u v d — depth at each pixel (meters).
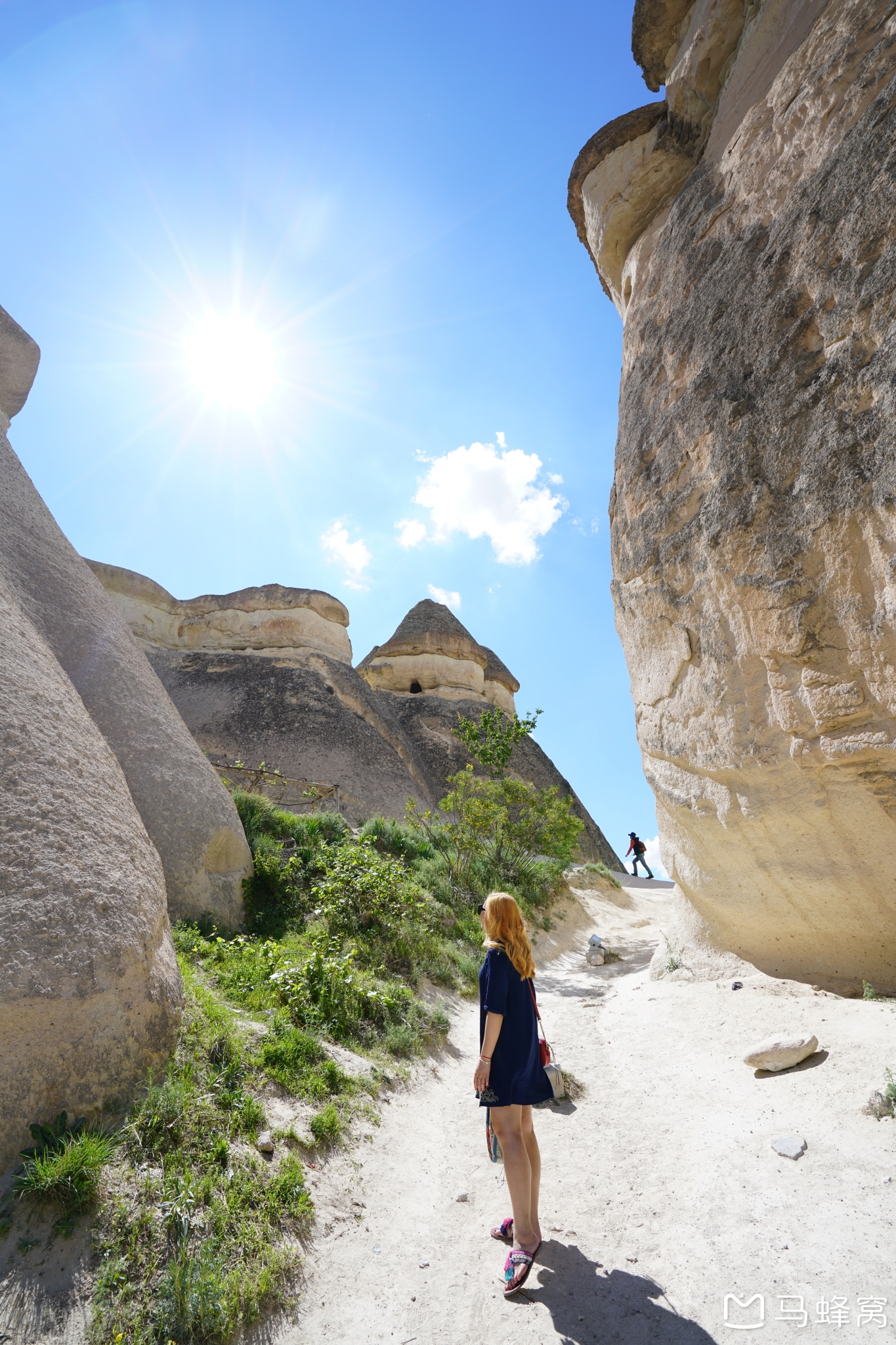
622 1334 2.46
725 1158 3.48
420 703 25.84
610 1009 6.77
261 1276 2.74
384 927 7.48
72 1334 2.37
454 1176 3.80
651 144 8.41
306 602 22.98
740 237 6.14
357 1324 2.62
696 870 6.63
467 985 7.47
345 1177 3.58
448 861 11.20
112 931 3.76
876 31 5.09
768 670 5.21
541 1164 3.83
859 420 4.50
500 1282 2.83
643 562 6.78
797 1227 2.83
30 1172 2.81
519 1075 3.01
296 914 7.79
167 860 6.99
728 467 5.55
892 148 4.52
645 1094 4.57
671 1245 2.91
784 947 6.12
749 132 6.36
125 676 8.05
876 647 4.42
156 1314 2.49
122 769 7.06
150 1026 3.75
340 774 17.41
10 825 3.76
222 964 5.74
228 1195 3.07
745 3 7.32
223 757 17.42
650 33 8.74
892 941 5.36
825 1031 4.70
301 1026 4.96
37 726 4.60
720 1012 5.72
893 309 4.31
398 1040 5.35
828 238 4.96
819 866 5.41
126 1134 3.16
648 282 7.73
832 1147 3.33
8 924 3.35
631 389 7.55
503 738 13.97
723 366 5.84
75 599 8.20
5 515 8.10
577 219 10.09
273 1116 3.74
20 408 10.58
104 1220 2.76
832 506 4.63
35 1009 3.21
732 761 5.67
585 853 23.16
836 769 4.91
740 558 5.34
